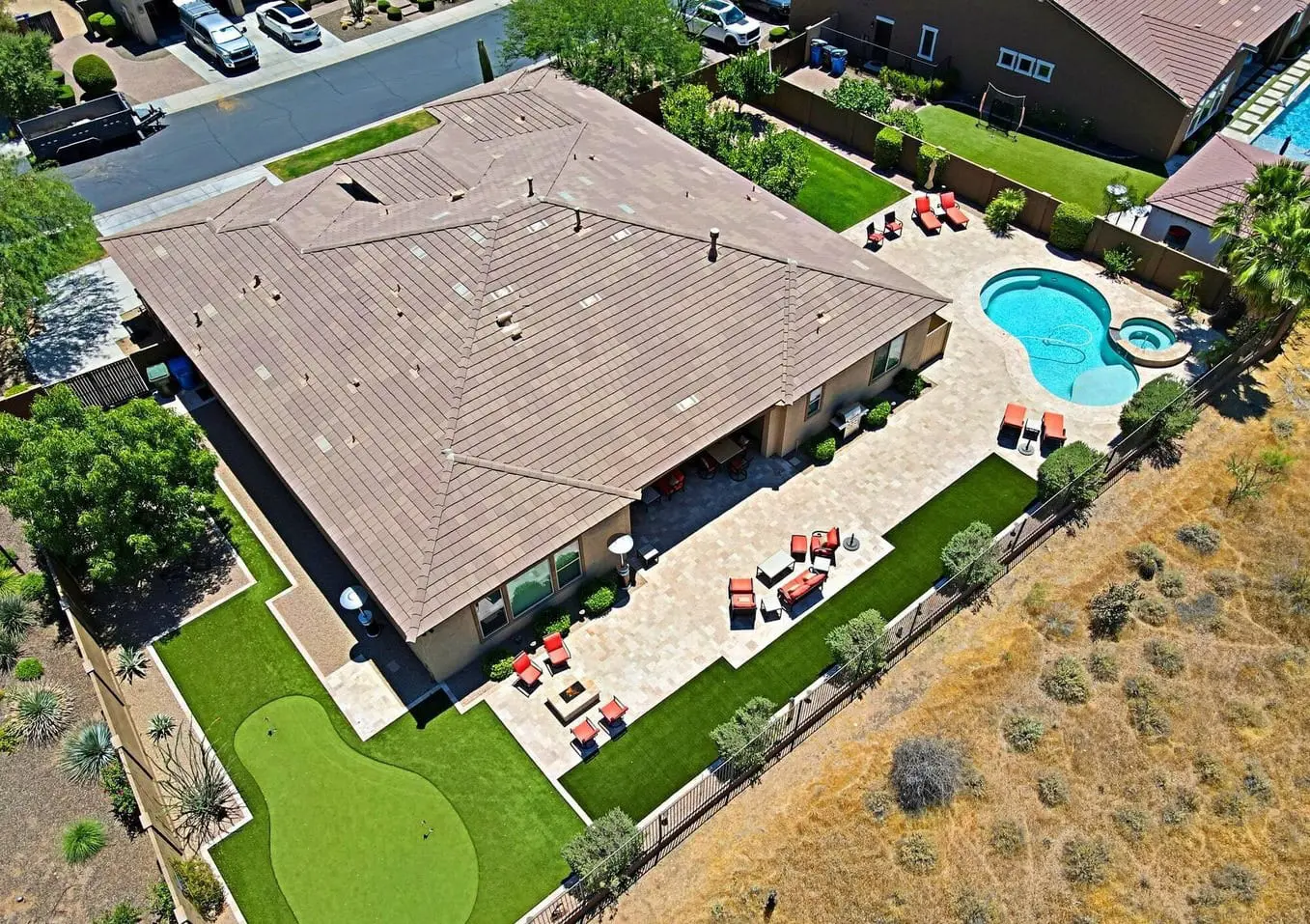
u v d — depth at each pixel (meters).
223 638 28.83
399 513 26.48
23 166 46.75
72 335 38.41
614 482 27.81
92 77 50.78
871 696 27.22
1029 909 23.11
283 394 30.02
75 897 23.80
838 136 48.31
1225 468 32.72
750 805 25.03
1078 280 39.75
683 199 35.28
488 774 25.67
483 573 25.59
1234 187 38.25
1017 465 32.94
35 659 28.38
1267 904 23.06
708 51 55.47
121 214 44.28
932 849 23.95
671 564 30.39
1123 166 45.72
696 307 31.38
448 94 52.09
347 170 38.16
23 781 25.91
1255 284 32.75
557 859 24.09
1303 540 30.45
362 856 24.23
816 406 32.56
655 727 26.56
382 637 28.75
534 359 29.11
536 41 45.06
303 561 30.77
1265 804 24.75
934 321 36.38
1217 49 44.22
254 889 23.77
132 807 24.95
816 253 34.22
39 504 26.75
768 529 31.27
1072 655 27.92
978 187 43.50
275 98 51.88
